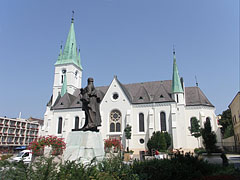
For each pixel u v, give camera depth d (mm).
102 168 10555
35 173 7426
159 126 49312
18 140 99562
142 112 51312
